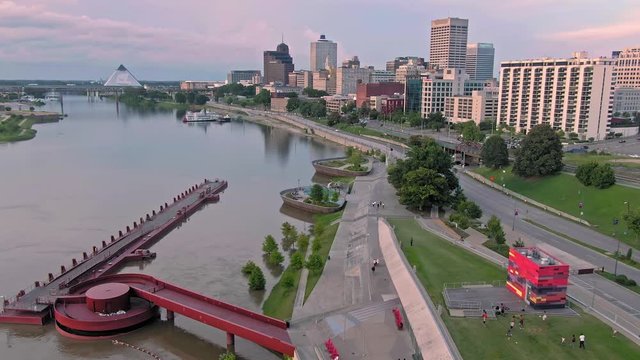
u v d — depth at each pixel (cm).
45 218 19850
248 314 11600
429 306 10838
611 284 12325
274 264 15475
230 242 17550
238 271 15075
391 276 13288
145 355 11075
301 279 14038
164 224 18838
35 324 12031
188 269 15212
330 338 10594
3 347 11238
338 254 15625
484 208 19988
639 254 14600
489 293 11619
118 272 14912
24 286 13875
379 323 11106
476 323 10269
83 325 11512
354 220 18938
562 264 10812
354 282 13475
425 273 12781
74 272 14362
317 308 12075
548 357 9081
